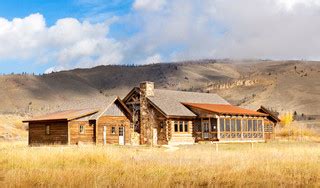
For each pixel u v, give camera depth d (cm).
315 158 3059
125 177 2134
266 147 4859
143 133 6712
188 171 2386
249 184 1983
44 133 6031
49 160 2822
